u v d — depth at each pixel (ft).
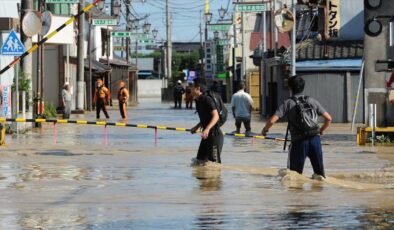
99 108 289.94
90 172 113.29
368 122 172.96
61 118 291.17
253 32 426.92
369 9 172.96
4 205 82.38
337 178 108.27
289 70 254.06
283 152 148.77
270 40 319.68
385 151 153.69
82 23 342.23
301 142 99.09
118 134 201.67
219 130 119.55
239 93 195.72
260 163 127.75
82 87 343.46
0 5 225.76
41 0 232.53
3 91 190.39
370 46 175.73
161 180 103.50
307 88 254.47
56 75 344.28
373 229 68.44
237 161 131.03
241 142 176.96
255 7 263.70
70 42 308.60
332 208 79.66
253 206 81.20
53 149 153.58
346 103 252.62
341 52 258.16
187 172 112.57
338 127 230.27
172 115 327.67
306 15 302.66
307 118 98.27
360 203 82.99
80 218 74.54
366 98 174.91
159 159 133.18
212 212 77.61
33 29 175.42
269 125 98.78
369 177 111.14
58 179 104.88
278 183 99.55
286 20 225.76
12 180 103.81
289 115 98.94
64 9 320.09
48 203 83.76
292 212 77.30
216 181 102.32
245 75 425.28
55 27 301.02
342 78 252.62
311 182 99.50
